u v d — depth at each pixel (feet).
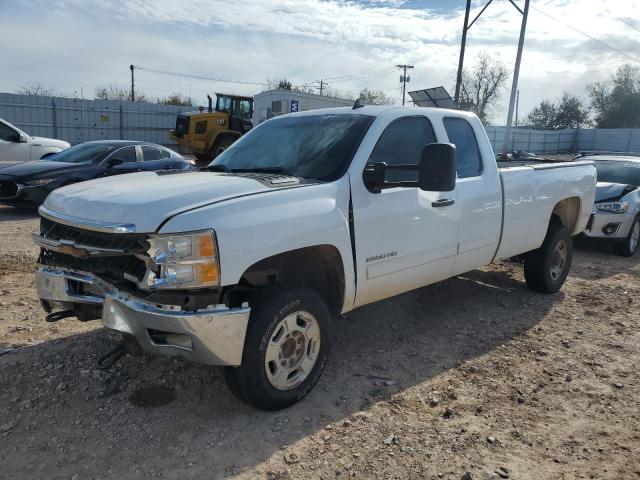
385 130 13.87
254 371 10.94
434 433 11.09
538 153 161.48
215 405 11.82
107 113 102.32
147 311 9.91
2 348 13.96
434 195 14.64
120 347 12.51
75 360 13.35
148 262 9.93
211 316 10.07
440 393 12.81
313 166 13.12
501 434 11.14
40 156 44.16
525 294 21.03
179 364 13.42
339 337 16.10
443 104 43.06
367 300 13.44
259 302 11.10
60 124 98.73
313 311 11.87
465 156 16.30
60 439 10.42
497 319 18.08
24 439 10.38
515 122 208.85
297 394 11.84
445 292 20.83
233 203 10.49
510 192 17.48
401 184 12.85
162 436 10.64
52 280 11.53
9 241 26.78
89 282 10.89
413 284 14.74
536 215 18.85
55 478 9.36
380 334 16.44
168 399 11.96
